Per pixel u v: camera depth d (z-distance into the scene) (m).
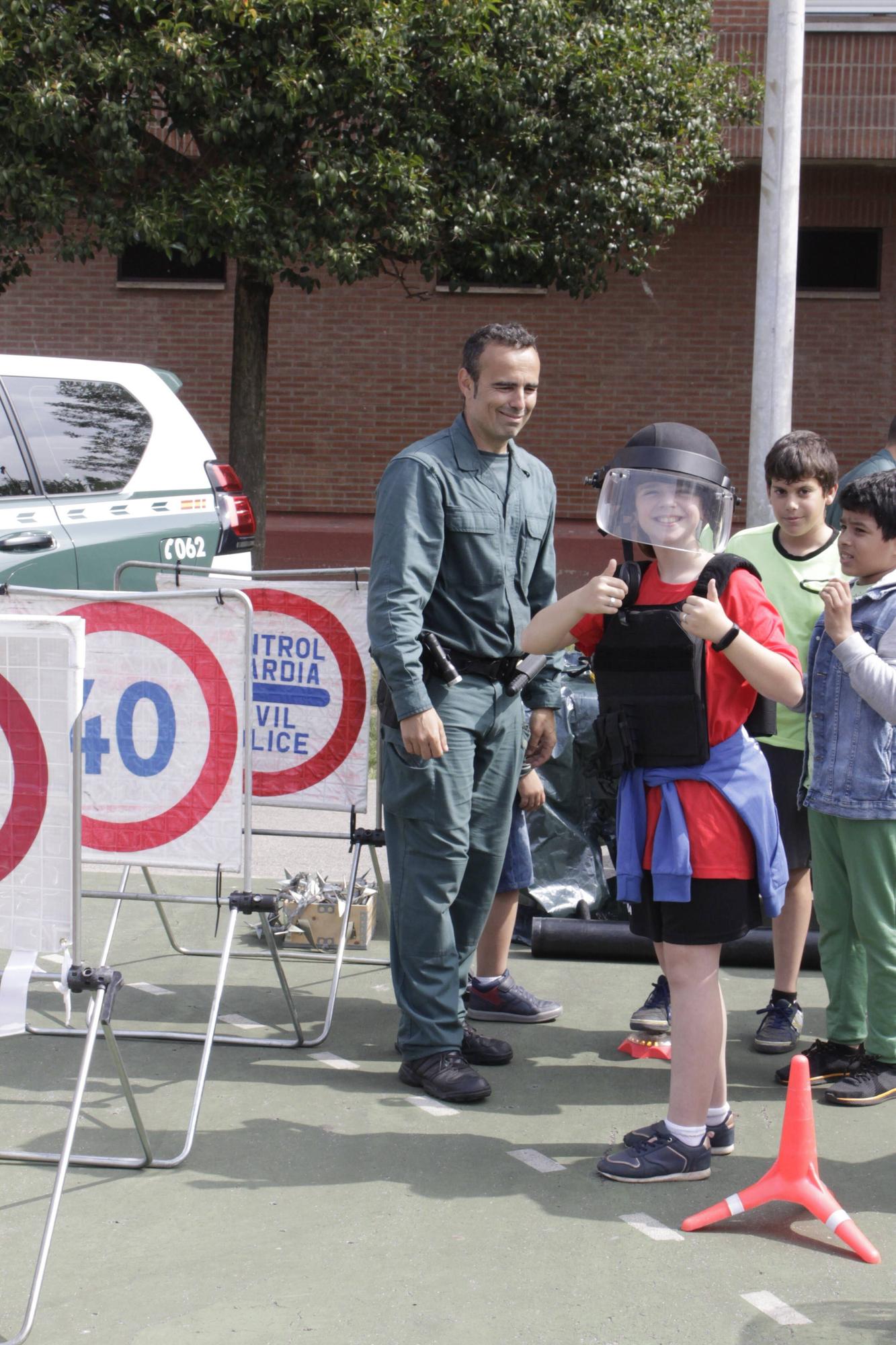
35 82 8.48
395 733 3.64
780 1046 4.05
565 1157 3.35
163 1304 2.66
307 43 8.86
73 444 6.52
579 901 5.15
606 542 13.15
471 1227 2.97
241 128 8.91
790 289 7.24
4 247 9.78
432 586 3.61
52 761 2.92
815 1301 2.68
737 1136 3.47
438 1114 3.60
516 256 9.70
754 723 3.12
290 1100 3.69
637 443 3.11
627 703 3.13
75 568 6.32
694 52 10.49
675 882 3.07
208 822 3.80
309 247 9.12
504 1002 4.32
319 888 5.00
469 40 9.16
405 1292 2.70
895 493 3.45
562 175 9.96
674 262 13.23
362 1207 3.06
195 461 6.95
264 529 10.84
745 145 11.98
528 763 4.14
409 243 9.24
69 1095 3.70
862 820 3.55
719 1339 2.54
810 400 13.35
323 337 13.57
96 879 5.70
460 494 3.63
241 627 3.74
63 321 13.62
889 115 11.95
